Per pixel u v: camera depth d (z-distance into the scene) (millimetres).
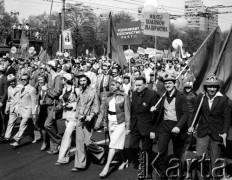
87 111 6219
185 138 5504
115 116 5973
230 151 7180
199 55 6371
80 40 58250
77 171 6195
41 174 6023
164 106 5492
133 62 16281
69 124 6598
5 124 8766
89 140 6309
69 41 18188
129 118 5934
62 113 7297
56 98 7152
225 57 6281
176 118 5410
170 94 5445
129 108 5941
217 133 5125
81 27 57594
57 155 7219
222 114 5113
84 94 6285
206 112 5176
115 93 6035
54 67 7758
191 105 7742
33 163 6664
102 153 6574
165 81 5426
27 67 15328
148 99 5691
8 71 14750
